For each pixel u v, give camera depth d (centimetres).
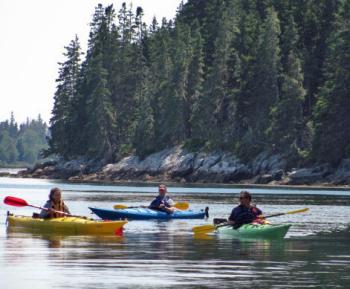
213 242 4812
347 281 3244
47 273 3362
